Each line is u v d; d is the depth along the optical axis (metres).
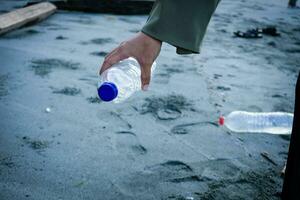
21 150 2.10
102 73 1.11
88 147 2.20
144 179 1.96
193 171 2.07
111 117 2.60
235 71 4.01
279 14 8.45
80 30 5.10
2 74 3.20
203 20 1.00
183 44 1.01
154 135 2.41
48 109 2.62
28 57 3.71
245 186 1.99
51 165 1.99
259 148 2.40
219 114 2.82
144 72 1.08
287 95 3.45
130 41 1.05
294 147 1.10
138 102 2.88
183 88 3.28
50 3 6.12
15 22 4.70
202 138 2.44
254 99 3.24
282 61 4.69
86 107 2.71
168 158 2.17
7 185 1.80
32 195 1.75
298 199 1.09
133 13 6.61
